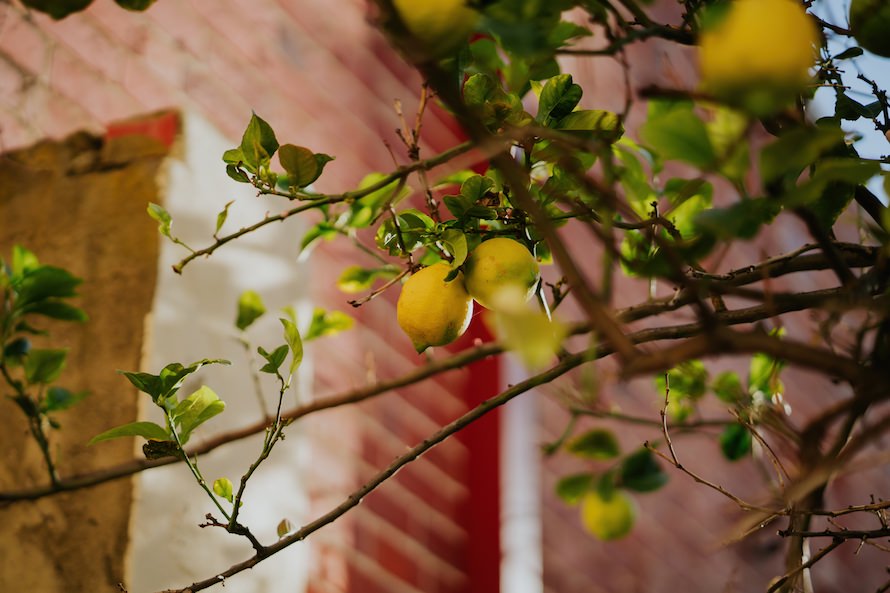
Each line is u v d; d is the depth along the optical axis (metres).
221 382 2.53
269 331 2.62
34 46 2.90
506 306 1.65
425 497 3.27
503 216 2.07
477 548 3.35
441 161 2.05
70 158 2.64
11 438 2.49
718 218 1.76
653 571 3.93
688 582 4.09
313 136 3.36
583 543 3.70
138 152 2.60
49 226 2.59
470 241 2.08
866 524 5.19
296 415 2.44
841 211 2.02
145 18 3.08
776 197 1.75
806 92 1.94
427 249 2.30
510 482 3.42
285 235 2.70
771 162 1.73
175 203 2.55
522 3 1.80
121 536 2.36
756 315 2.11
